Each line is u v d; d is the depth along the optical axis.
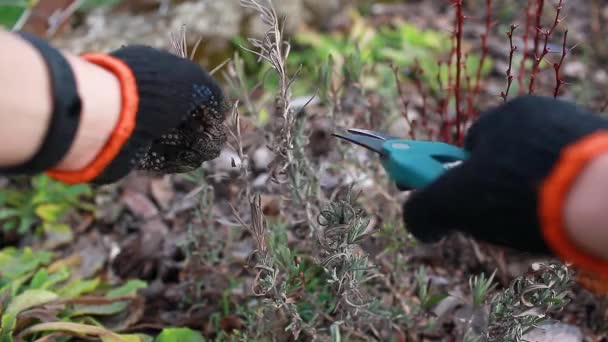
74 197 1.64
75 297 1.24
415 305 1.25
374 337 1.22
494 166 0.80
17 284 1.26
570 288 1.27
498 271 1.37
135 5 2.19
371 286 1.28
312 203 1.24
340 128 1.26
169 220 1.60
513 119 0.81
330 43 2.17
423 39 2.14
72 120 0.82
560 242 0.77
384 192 1.30
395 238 1.26
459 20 1.23
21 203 1.65
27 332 1.17
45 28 2.05
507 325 1.09
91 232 1.62
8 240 1.63
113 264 1.50
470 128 0.86
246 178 1.15
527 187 0.78
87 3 2.14
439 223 0.84
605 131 0.78
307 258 1.28
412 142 0.90
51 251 1.55
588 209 0.75
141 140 0.86
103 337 1.17
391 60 2.09
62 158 0.83
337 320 1.15
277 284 1.13
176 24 2.11
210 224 1.28
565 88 1.98
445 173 0.84
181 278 1.40
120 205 1.66
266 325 1.16
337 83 1.72
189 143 0.93
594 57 2.11
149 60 0.87
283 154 1.12
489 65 2.02
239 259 1.36
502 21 2.37
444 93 1.90
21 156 0.82
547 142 0.78
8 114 0.80
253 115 1.23
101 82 0.84
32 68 0.81
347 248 1.07
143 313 1.32
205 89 0.89
